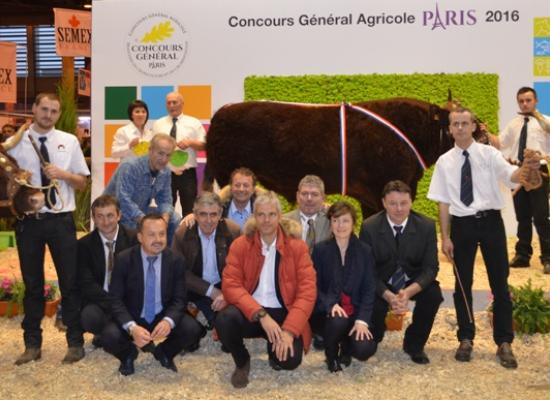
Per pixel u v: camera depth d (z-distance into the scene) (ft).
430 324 13.50
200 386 12.49
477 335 15.21
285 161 20.29
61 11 32.63
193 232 14.20
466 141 13.44
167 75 29.58
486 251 13.48
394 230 13.56
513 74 27.81
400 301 12.81
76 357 13.64
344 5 28.45
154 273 12.97
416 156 19.72
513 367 13.17
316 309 13.32
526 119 21.57
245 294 12.46
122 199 14.90
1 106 59.72
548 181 21.17
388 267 13.55
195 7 29.27
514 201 22.00
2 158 12.81
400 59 28.32
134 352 12.98
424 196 28.17
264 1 28.84
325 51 28.66
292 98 28.76
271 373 13.09
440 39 28.07
